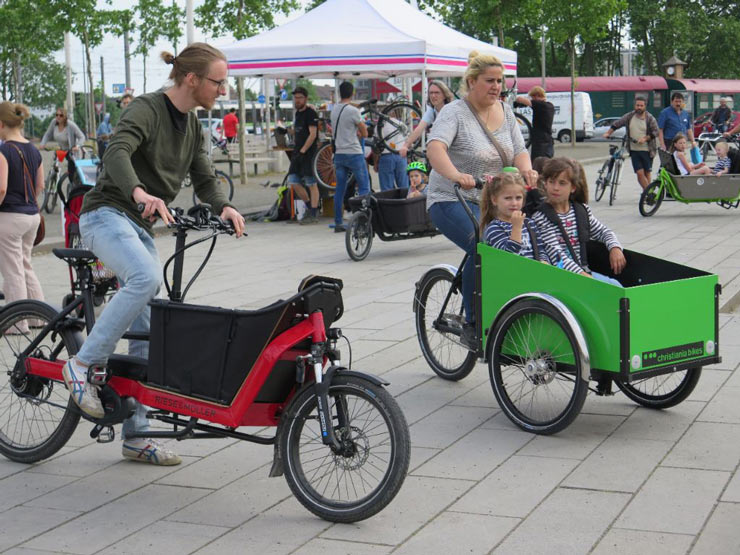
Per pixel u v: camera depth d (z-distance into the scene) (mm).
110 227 4328
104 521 4051
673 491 4188
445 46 15156
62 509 4195
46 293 9500
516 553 3607
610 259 5590
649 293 4824
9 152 7543
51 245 12641
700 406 5453
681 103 16250
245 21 24531
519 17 35594
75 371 4367
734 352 6566
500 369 5273
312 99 60781
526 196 6262
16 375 4812
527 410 5340
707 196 14617
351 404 4078
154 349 4285
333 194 15680
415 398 5762
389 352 6836
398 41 14727
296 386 4113
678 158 14883
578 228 5641
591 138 51438
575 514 3967
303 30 15648
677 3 68938
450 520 3947
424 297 6277
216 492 4359
